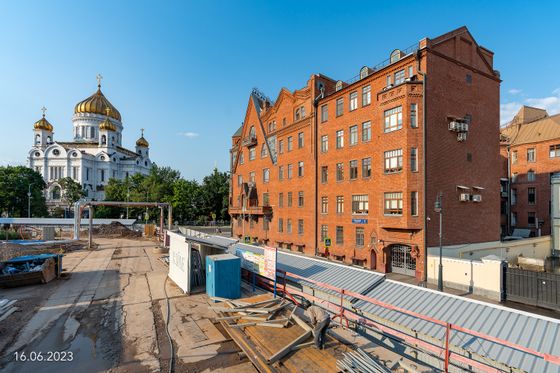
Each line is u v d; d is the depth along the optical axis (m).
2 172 67.50
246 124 46.31
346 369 7.61
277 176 38.47
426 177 22.25
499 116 27.91
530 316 8.47
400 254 24.00
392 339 9.84
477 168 25.69
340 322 11.27
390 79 25.00
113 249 34.94
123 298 15.72
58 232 51.25
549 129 39.56
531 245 29.28
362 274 13.14
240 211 44.53
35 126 91.75
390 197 23.61
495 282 18.36
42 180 77.06
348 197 28.19
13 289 17.75
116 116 101.00
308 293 13.85
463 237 24.39
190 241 17.42
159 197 77.00
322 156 31.59
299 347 8.76
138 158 97.38
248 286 17.02
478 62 26.47
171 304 14.59
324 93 32.94
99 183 89.31
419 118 22.42
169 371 8.79
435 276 21.30
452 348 8.24
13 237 42.44
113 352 10.00
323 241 31.09
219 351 9.97
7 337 11.24
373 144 25.84
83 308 14.28
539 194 39.34
